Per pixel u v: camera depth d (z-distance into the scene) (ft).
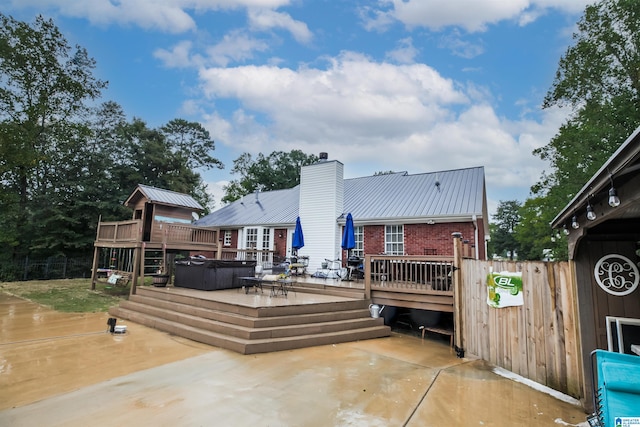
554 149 61.36
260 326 22.36
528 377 16.90
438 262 27.86
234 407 12.78
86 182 74.43
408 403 13.58
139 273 41.60
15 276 61.00
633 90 49.60
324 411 12.63
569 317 15.02
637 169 8.40
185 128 118.32
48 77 56.34
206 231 48.70
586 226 13.08
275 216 58.29
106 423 11.41
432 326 28.81
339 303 27.20
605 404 9.03
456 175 51.19
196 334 22.99
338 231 47.39
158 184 92.43
